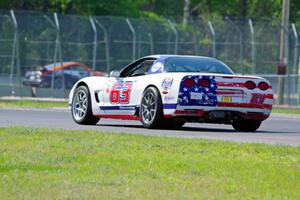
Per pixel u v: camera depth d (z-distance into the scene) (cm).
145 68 4441
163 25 9144
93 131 3631
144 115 4303
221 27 9306
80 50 9006
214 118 4169
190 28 9219
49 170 2420
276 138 3781
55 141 3158
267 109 4253
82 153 2797
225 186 2206
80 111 4750
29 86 9112
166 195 2050
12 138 3256
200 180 2297
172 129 4344
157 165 2539
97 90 4641
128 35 9088
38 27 8969
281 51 9219
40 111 6297
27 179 2259
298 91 8812
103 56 9044
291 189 2178
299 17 16700
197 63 4362
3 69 8894
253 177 2358
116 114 4519
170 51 9144
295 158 2770
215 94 4131
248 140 3562
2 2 13425
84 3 14075
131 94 4400
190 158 2709
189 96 4100
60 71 9600
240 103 4181
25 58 9006
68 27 9000
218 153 2855
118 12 14400
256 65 9394
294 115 6750
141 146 3025
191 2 18300
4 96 8944
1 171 2395
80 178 2284
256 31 9406
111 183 2212
